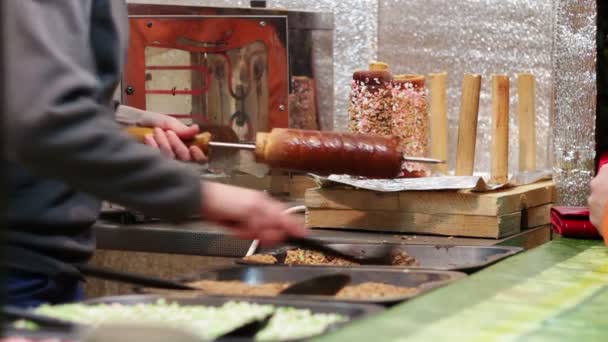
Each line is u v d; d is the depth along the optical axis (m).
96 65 1.93
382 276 2.01
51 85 1.54
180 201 1.64
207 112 3.34
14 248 1.90
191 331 1.09
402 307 1.61
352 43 4.04
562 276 1.98
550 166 3.82
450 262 2.42
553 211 2.83
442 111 3.40
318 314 1.58
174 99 3.32
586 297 1.75
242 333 1.38
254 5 3.77
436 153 3.39
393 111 2.96
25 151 1.52
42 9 1.63
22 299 1.90
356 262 2.37
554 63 3.05
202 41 3.31
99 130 1.57
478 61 3.94
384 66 3.01
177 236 2.88
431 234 2.83
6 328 1.31
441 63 3.99
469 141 3.22
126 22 2.01
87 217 2.04
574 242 2.60
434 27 3.99
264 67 3.34
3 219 1.04
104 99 1.92
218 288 1.87
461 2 3.94
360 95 2.96
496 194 2.79
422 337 1.40
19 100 1.51
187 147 2.29
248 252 2.52
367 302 1.64
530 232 2.94
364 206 2.91
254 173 3.38
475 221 2.77
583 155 3.00
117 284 3.15
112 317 1.50
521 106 3.59
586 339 1.43
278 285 1.92
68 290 1.98
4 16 1.05
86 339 1.09
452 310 1.60
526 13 3.84
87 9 1.75
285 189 3.48
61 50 1.63
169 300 1.64
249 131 3.34
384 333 1.41
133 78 3.27
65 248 1.99
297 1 4.03
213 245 2.84
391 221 2.88
